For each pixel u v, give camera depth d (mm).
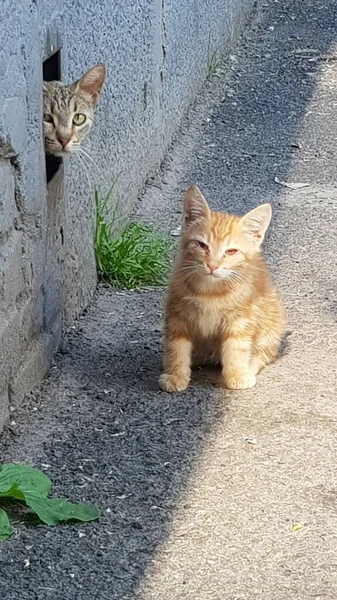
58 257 1944
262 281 1899
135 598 1470
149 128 2627
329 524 1583
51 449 1713
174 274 1867
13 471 1616
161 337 2020
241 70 3520
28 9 1743
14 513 1587
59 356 1942
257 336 1896
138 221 2463
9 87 1683
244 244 1839
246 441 1737
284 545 1549
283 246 2387
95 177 2172
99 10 2172
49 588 1481
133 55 2441
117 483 1649
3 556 1521
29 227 1790
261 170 2781
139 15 2480
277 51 3730
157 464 1687
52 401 1821
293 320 2086
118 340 2008
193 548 1542
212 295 1835
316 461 1697
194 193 1839
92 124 2051
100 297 2160
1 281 1695
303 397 1845
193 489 1641
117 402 1824
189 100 3117
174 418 1788
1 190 1688
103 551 1533
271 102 3232
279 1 4316
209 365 1940
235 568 1514
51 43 1883
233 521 1586
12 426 1755
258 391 1858
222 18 3520
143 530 1567
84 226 2098
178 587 1485
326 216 2529
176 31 2871
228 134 2990
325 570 1514
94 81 1979
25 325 1798
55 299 1933
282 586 1490
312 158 2857
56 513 1573
